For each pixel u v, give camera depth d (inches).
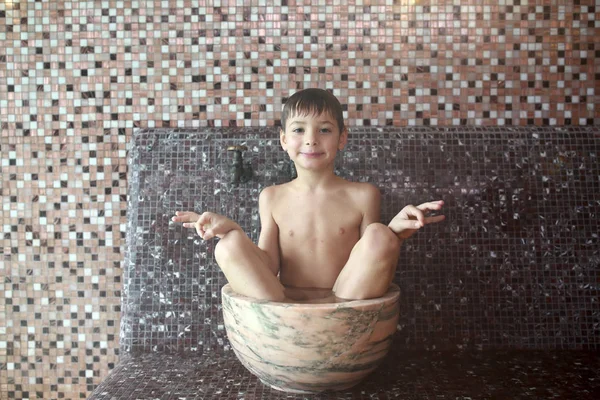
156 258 67.1
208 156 68.2
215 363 61.3
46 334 73.7
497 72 72.1
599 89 72.0
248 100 72.5
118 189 73.2
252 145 68.1
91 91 72.8
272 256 56.1
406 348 65.3
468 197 66.9
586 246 66.5
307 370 47.9
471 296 65.9
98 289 73.4
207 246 67.1
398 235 49.9
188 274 66.8
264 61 72.3
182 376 57.1
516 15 71.8
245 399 50.6
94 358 73.6
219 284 66.6
